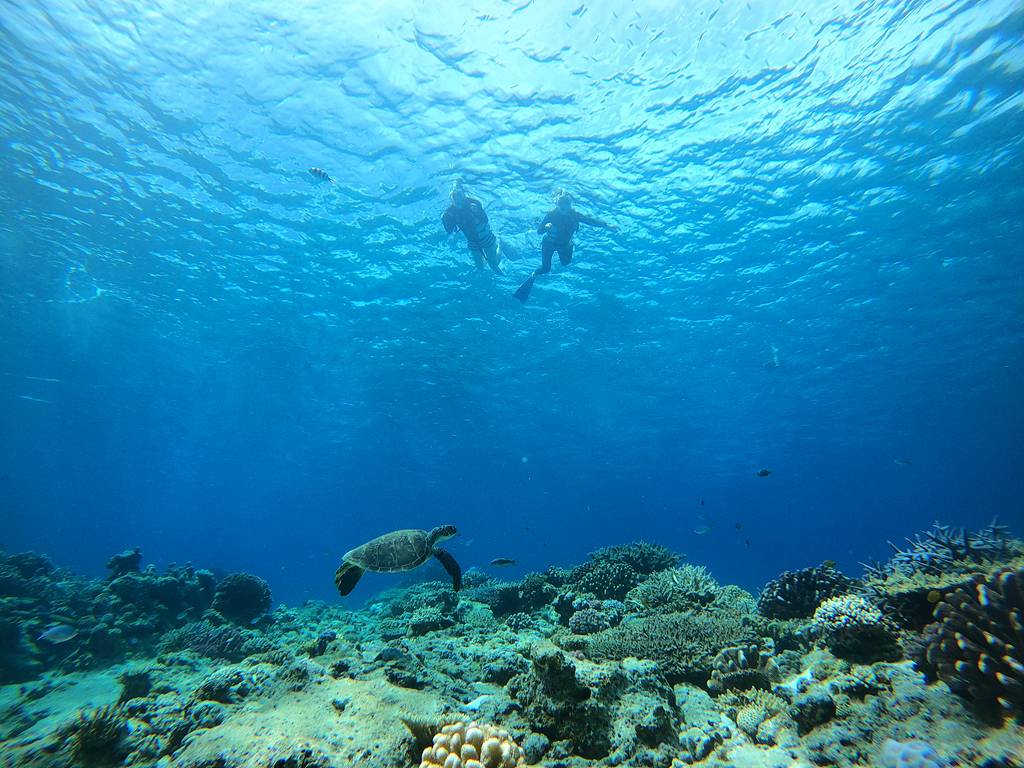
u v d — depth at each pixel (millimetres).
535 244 19984
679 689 5414
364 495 81312
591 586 9531
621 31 12289
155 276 21922
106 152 15289
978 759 3068
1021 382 34969
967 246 20297
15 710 6629
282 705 4395
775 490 82125
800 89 13734
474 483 67188
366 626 11375
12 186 16703
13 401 37750
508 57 12836
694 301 24500
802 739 3938
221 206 17625
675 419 41375
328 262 21000
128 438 48469
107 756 3807
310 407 38781
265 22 11836
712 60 12984
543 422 41938
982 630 3643
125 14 11570
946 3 11547
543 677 4301
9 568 11445
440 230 18953
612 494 80812
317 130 14578
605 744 3934
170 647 9383
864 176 16766
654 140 15312
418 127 14625
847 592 6297
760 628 6387
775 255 21000
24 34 11891
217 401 37875
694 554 123625
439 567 22516
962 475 77125
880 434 47625
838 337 27828
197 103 13688
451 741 3281
